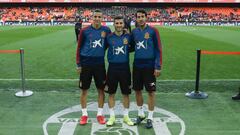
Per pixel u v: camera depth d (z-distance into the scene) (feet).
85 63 23.68
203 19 196.03
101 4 213.05
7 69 45.96
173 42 84.64
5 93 31.53
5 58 55.62
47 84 35.12
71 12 207.82
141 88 23.81
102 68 23.88
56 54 60.80
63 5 215.10
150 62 23.03
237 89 32.86
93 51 23.40
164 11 208.74
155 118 24.95
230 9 209.97
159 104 28.22
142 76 23.40
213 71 44.57
